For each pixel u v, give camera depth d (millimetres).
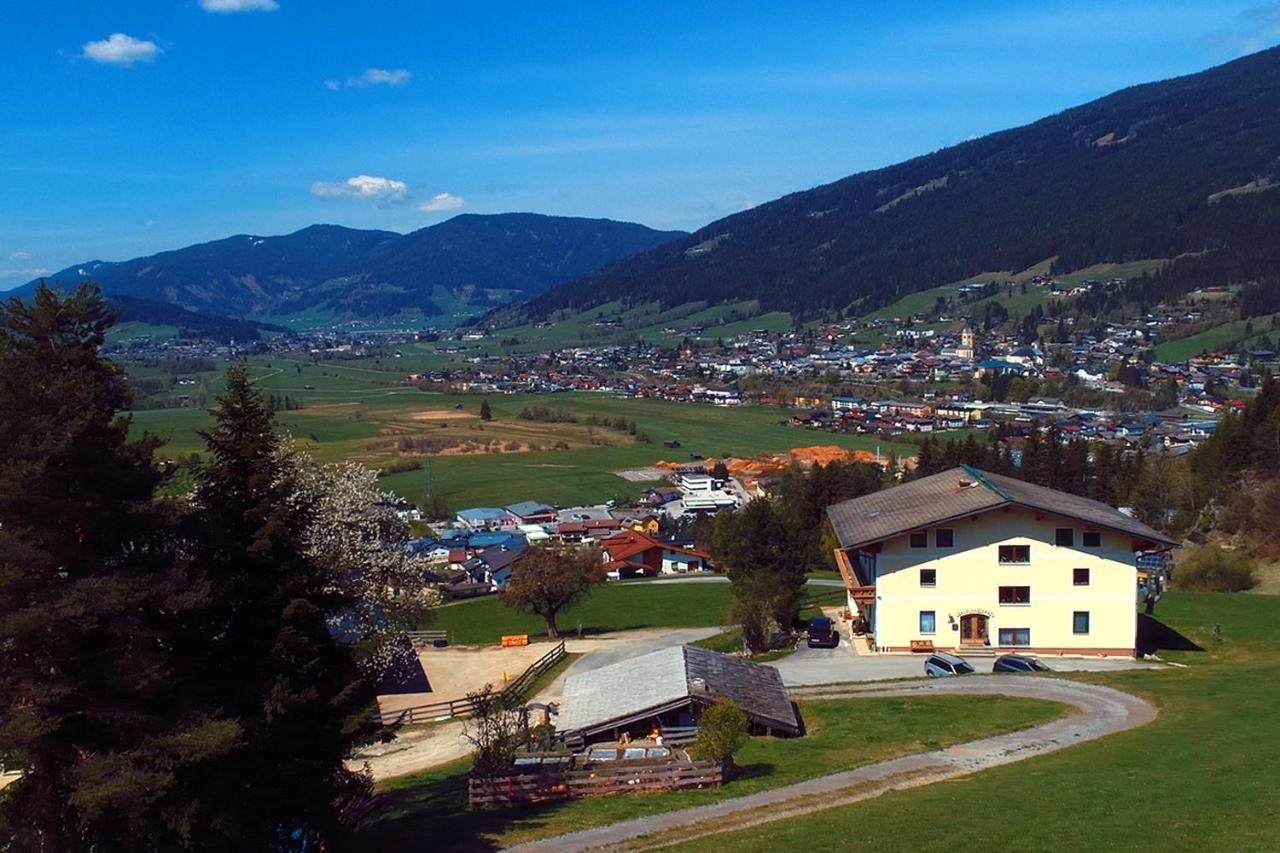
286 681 23453
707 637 67125
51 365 21641
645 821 27547
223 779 22156
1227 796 25656
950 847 23109
